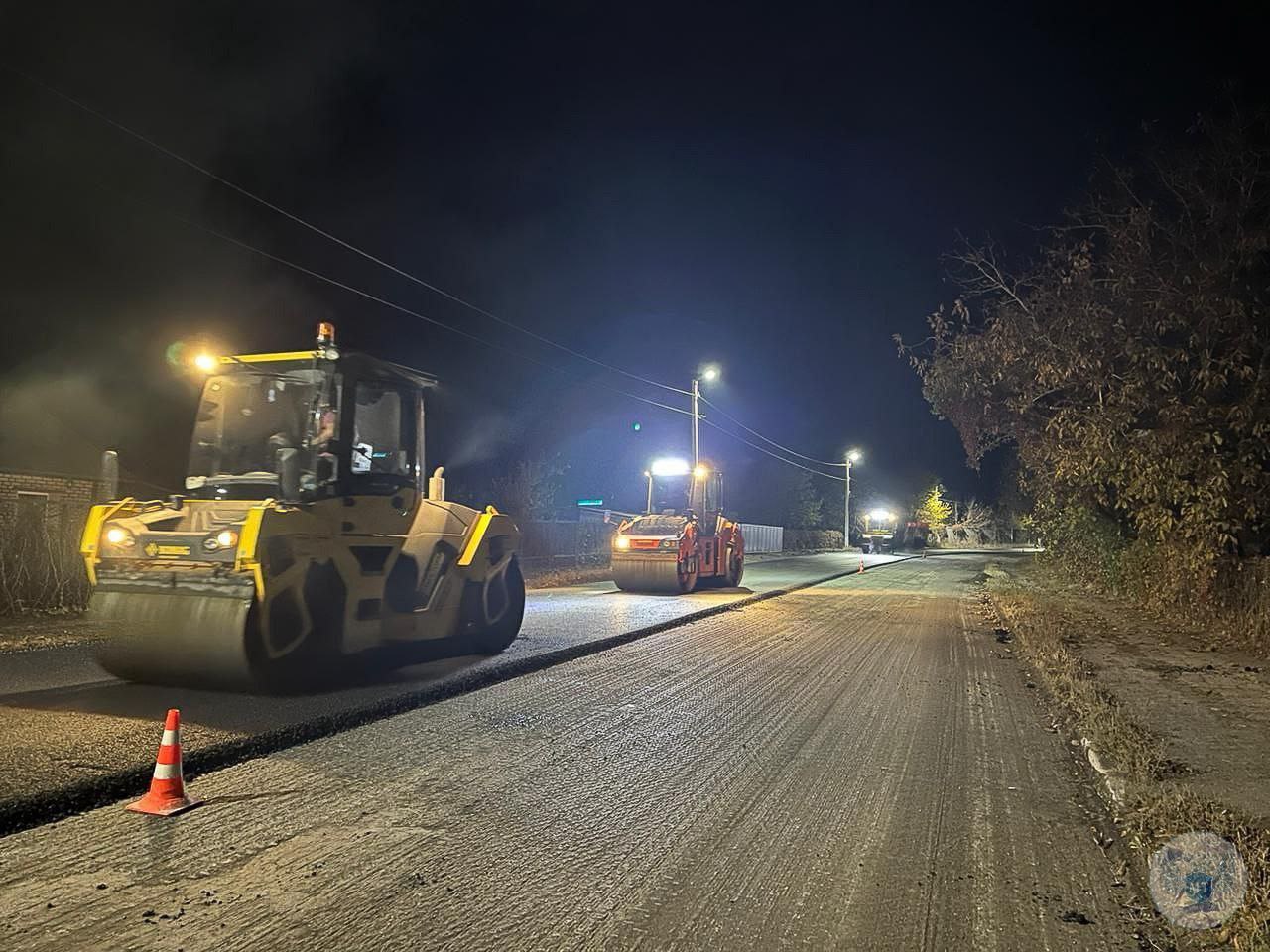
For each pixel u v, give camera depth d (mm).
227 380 9836
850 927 4309
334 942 4008
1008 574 34250
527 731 7930
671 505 24219
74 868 4742
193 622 8336
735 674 11094
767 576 31266
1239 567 14414
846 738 8039
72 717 7562
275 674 8602
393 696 8773
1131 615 17500
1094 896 4723
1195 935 4273
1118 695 9539
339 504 9391
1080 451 16953
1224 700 9328
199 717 7688
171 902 4363
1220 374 14430
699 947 4070
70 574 14180
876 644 14312
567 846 5250
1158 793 6074
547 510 33219
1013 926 4359
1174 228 15594
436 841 5262
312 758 6930
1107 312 16250
